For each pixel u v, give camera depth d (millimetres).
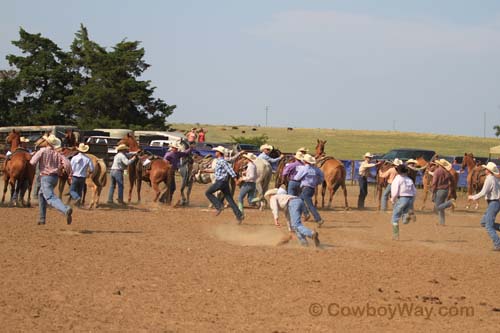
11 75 77750
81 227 17109
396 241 17203
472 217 24641
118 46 70750
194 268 12453
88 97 67125
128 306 9805
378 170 25578
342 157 66188
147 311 9602
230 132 104938
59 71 69875
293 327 9195
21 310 9297
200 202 26141
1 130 51094
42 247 13836
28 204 21250
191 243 15344
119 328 8781
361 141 94750
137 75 70625
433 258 14758
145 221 18953
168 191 23359
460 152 80438
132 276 11602
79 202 20078
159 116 70250
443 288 11922
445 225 21562
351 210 24844
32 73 69375
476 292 11758
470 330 9430
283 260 13594
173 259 13227
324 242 16391
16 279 10969
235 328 9023
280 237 16844
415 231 19594
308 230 15062
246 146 46094
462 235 19156
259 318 9547
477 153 79875
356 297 10969
